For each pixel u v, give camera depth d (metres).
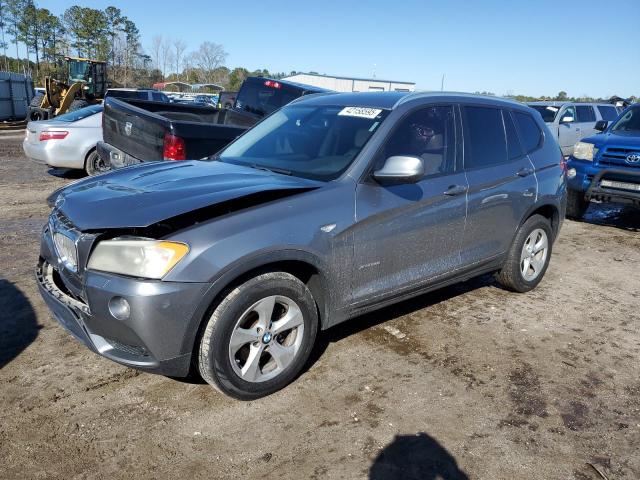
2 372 3.41
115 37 82.81
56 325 4.07
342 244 3.38
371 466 2.70
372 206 3.53
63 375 3.40
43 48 81.44
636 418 3.21
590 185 7.95
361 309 3.66
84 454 2.71
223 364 2.97
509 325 4.46
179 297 2.76
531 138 5.07
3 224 7.02
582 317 4.71
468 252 4.36
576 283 5.62
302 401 3.23
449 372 3.64
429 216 3.90
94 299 2.83
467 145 4.33
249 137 4.52
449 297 5.05
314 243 3.22
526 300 5.05
